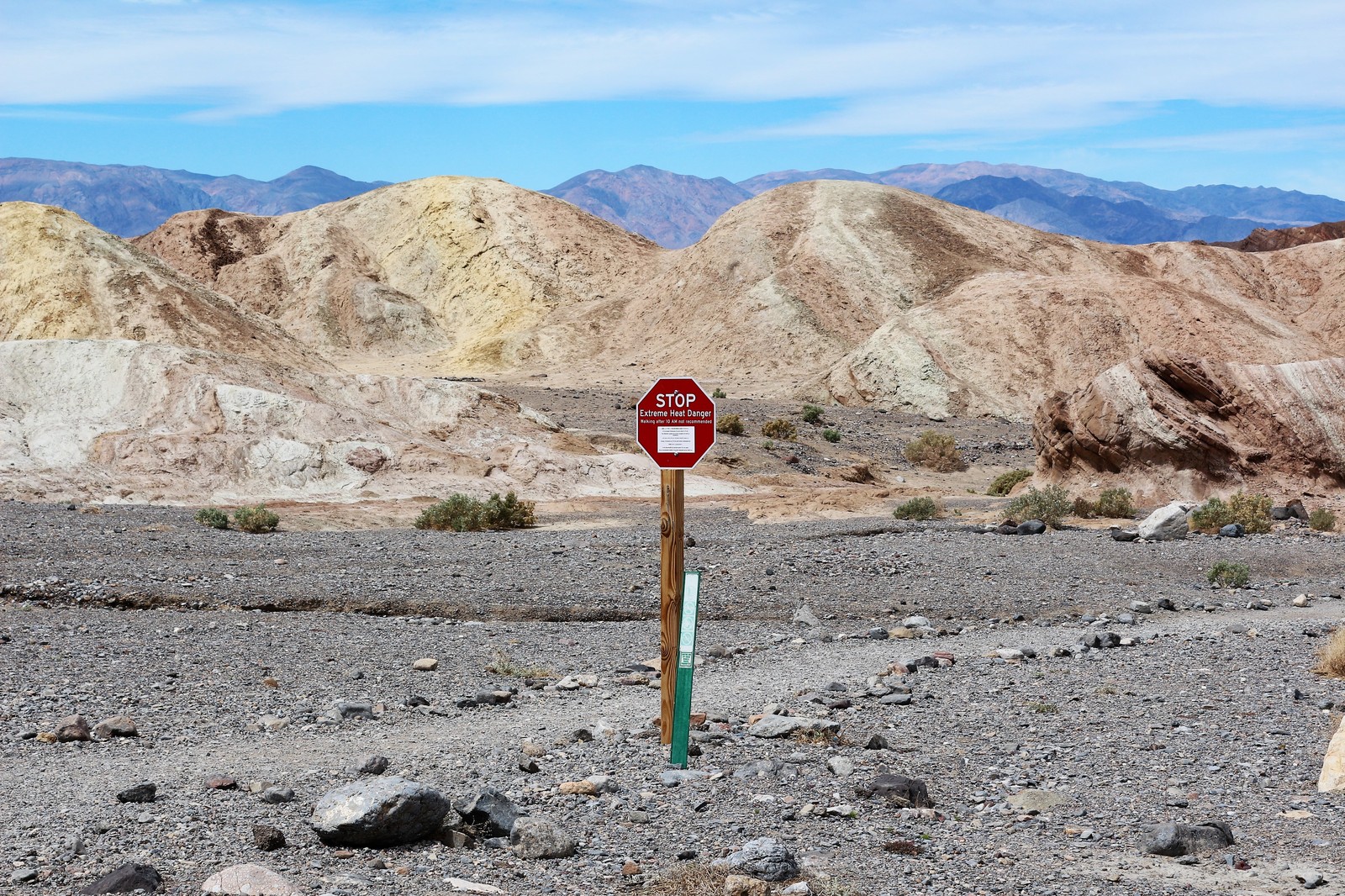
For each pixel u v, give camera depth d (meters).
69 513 26.94
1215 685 11.55
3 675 11.04
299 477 37.09
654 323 114.69
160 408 39.72
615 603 16.69
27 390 40.34
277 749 8.68
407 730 9.49
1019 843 6.62
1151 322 85.31
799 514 31.94
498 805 6.52
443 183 146.25
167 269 90.12
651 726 9.41
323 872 5.60
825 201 122.06
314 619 15.46
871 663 12.94
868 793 7.43
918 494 39.16
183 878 5.41
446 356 115.44
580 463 41.22
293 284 133.25
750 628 15.62
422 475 38.56
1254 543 23.94
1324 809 7.34
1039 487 38.72
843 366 86.06
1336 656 12.09
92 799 6.96
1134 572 20.28
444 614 16.14
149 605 16.30
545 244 136.88
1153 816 7.18
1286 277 105.75
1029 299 88.12
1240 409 34.88
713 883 5.58
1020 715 10.12
